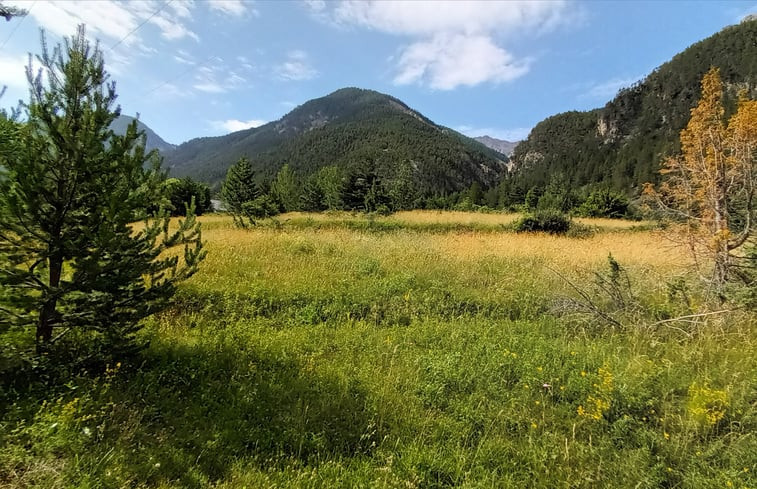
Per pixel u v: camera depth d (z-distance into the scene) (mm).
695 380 4660
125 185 4133
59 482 2752
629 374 4820
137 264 4230
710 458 3549
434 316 7133
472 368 4996
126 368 4492
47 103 3793
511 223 22422
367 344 5809
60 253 3902
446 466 3379
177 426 3643
